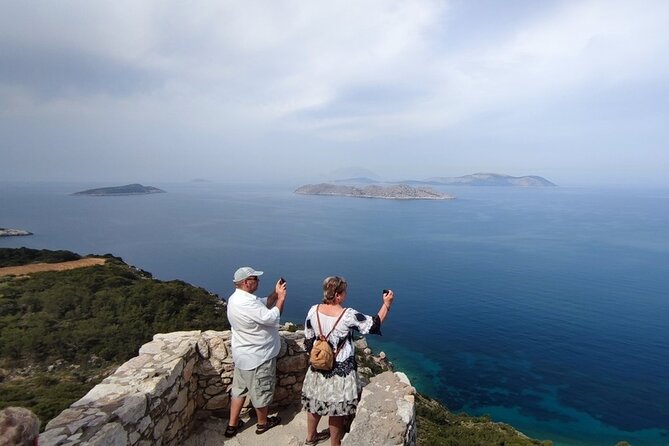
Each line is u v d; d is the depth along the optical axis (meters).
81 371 32.34
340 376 4.50
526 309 89.88
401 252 151.62
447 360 63.09
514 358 64.25
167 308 42.22
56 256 61.44
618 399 51.66
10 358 32.94
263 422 5.14
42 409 19.38
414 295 100.00
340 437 4.61
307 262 133.25
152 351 5.19
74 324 38.81
